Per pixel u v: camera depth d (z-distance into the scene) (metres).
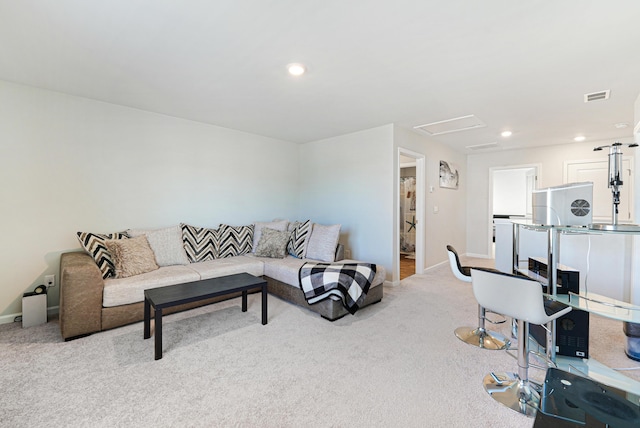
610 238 2.72
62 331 2.29
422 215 4.63
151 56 2.16
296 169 5.25
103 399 1.63
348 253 4.51
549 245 1.86
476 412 1.55
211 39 1.94
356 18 1.70
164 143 3.60
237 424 1.46
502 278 1.66
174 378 1.84
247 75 2.47
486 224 6.10
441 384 1.79
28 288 2.75
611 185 2.18
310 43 1.98
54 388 1.72
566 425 1.05
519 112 3.40
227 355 2.12
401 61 2.21
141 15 1.69
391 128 3.95
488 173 6.06
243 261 3.57
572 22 1.71
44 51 2.10
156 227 3.55
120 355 2.10
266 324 2.68
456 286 4.00
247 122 3.91
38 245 2.80
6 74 2.48
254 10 1.64
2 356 2.07
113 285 2.50
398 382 1.81
